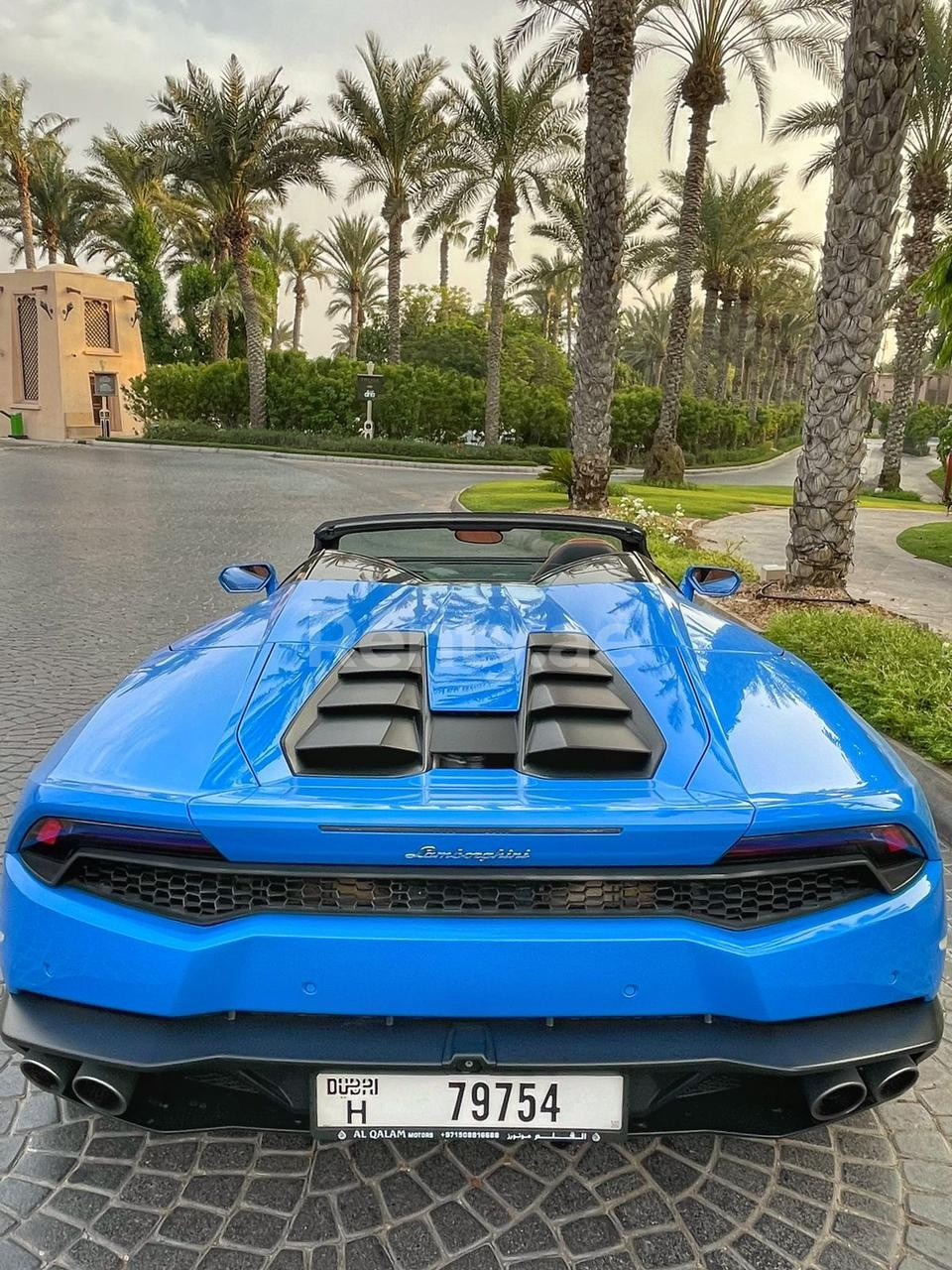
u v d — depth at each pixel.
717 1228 1.82
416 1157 2.00
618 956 1.54
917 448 70.50
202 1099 1.73
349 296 55.41
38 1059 1.66
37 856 1.68
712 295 40.41
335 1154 2.00
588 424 13.04
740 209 37.53
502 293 31.84
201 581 8.47
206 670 2.13
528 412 35.84
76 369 34.72
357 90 30.22
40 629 6.61
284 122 29.55
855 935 1.61
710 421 39.50
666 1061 1.57
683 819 1.54
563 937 1.54
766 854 1.59
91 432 35.38
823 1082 1.61
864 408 7.59
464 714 1.87
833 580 7.91
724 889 1.62
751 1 22.08
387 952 1.54
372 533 3.27
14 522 12.25
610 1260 1.74
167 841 1.58
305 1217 1.82
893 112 6.92
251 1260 1.72
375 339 52.88
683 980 1.56
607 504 13.37
